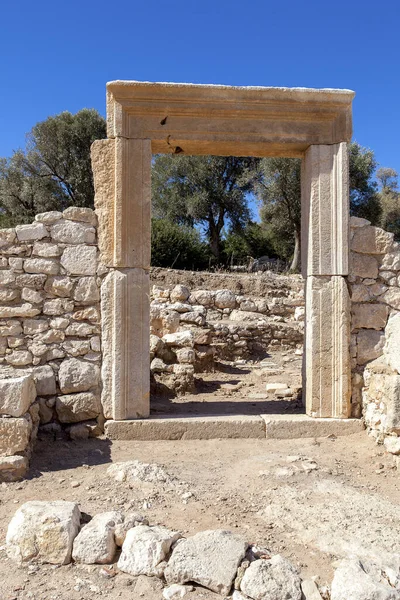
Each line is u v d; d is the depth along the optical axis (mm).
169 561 2955
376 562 3086
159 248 20875
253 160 26734
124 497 4000
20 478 4383
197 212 26312
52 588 2855
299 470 4648
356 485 4383
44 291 5684
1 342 5590
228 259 26609
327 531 3479
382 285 6039
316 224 5961
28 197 24016
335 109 5926
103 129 24500
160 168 28094
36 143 24344
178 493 4105
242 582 2791
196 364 9148
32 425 5066
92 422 5668
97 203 5762
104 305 5707
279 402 7047
